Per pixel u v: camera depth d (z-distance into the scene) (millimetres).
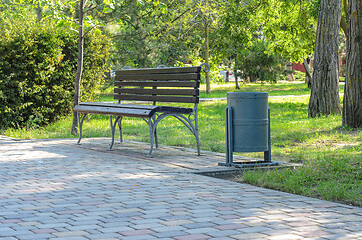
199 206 4402
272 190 5246
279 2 26547
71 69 14062
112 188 5273
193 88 8047
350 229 3664
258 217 4012
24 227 3707
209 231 3574
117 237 3426
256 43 37875
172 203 4531
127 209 4285
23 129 12383
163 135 11625
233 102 6906
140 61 27844
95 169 6559
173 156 7926
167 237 3422
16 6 18844
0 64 12312
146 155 7938
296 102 23875
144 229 3631
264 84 44938
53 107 13656
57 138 10852
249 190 5207
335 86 15617
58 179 5824
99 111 8922
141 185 5445
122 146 9328
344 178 6027
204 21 28922
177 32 28516
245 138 6879
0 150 8633
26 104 12773
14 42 12555
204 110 19438
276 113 18156
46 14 10609
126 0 26156
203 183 5598
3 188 5293
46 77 13148
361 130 11734
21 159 7516
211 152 8445
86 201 4625
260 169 6594
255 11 28062
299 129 12320
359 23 12094
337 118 14352
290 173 6148
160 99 8758
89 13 23766
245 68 38500
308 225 3770
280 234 3500
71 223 3816
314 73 15812
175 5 28438
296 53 29734
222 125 13875
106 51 14992
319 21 15750
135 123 14430
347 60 12352
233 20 27688
